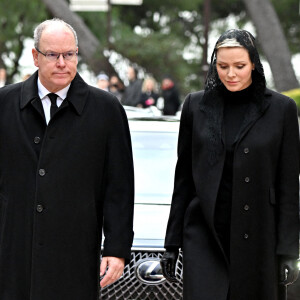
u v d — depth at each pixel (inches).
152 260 513.0
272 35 2198.6
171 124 681.0
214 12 3794.3
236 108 434.0
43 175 412.5
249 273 426.9
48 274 412.5
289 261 431.2
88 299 421.1
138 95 1911.9
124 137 433.1
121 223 423.8
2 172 421.4
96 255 425.7
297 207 431.5
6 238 417.1
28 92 419.8
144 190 599.8
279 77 2198.6
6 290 417.1
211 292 418.6
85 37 2837.1
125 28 3570.4
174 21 3865.7
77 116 419.8
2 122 421.1
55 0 2837.1
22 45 3440.0
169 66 2920.8
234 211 424.5
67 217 414.0
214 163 427.5
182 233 443.8
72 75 413.4
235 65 416.8
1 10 3248.0
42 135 418.0
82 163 417.4
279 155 432.1
